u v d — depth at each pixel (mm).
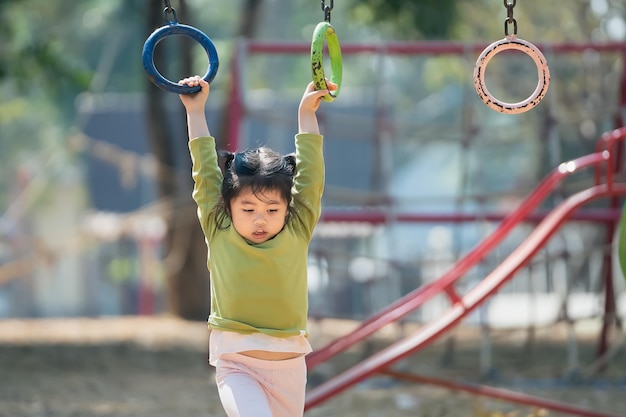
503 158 67000
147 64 12305
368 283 35031
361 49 27016
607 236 26344
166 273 40375
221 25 72812
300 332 12055
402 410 21359
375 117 29078
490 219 27281
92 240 50156
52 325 39656
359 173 59125
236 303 11969
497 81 44656
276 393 12000
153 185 62844
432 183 80312
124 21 64625
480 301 17781
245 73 26656
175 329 37312
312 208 12336
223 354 11930
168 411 21422
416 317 40750
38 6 72688
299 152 12445
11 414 20906
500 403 22156
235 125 26578
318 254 26688
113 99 71062
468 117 28297
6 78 36219
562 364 28250
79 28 73750
